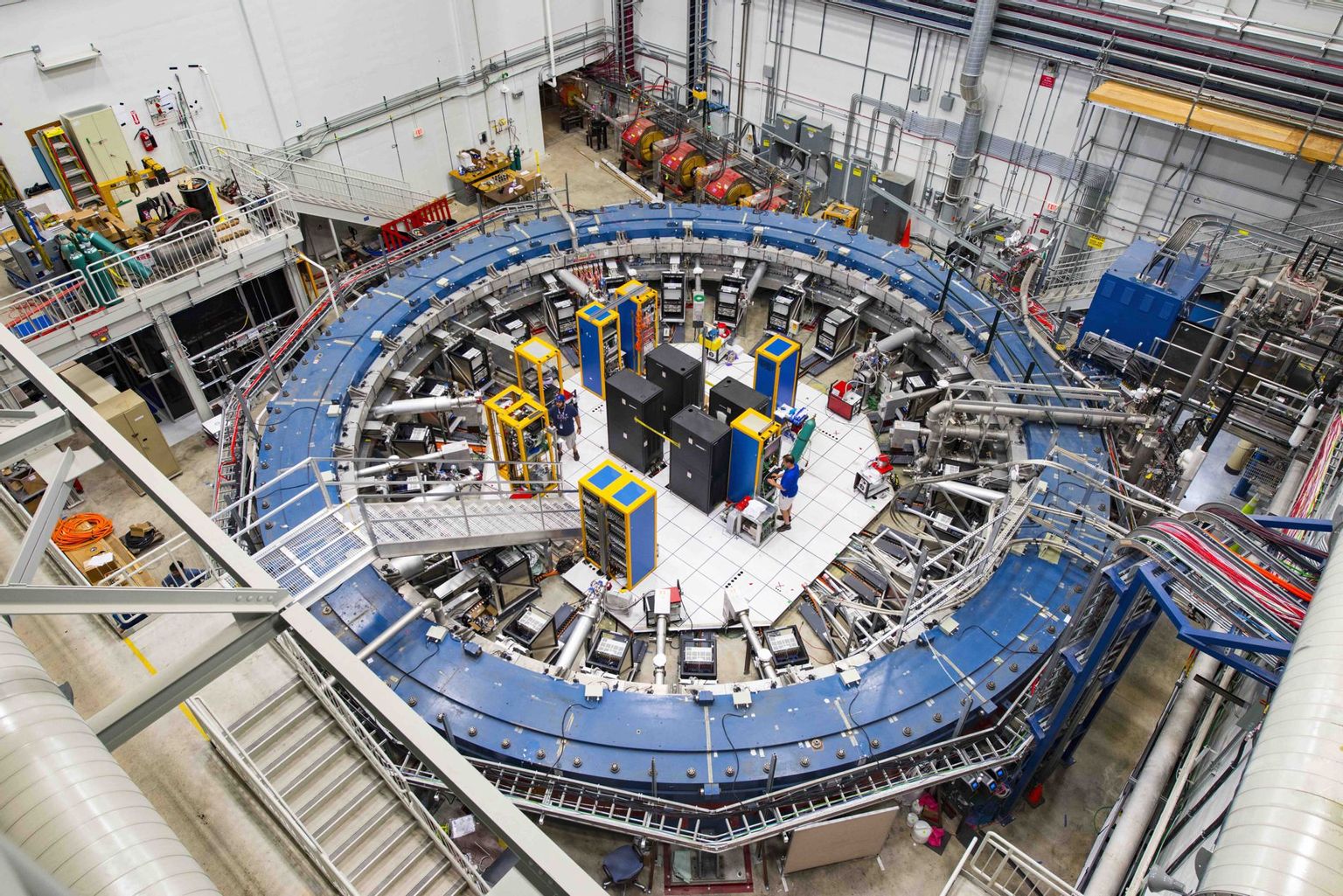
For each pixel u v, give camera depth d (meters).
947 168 25.80
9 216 18.61
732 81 30.11
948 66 24.12
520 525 16.08
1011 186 24.66
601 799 12.55
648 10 30.50
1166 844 11.73
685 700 13.42
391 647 13.90
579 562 17.27
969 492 17.25
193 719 8.32
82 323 17.50
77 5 18.73
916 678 13.60
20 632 8.94
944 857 13.45
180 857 3.41
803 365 22.89
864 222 27.84
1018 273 22.41
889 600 16.72
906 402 20.38
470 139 29.23
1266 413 16.95
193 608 4.41
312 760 9.05
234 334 21.22
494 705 13.23
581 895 3.22
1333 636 6.81
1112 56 20.67
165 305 18.86
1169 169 21.36
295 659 9.24
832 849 12.84
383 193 27.19
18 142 19.03
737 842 11.95
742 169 28.25
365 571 14.91
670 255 24.02
